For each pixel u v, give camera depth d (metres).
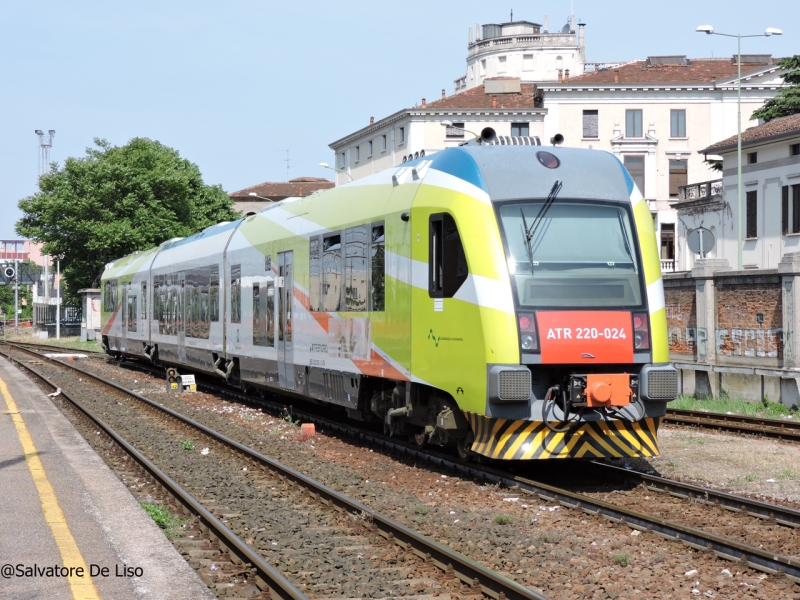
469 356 10.20
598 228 10.51
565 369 10.14
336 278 13.97
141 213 56.28
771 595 6.32
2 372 29.55
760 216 39.69
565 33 90.56
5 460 11.25
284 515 8.98
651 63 62.25
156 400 20.92
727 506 8.88
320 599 6.31
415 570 6.96
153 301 28.11
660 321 10.44
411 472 11.20
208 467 11.90
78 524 7.80
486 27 95.81
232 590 6.48
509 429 10.06
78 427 15.95
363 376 13.15
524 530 8.14
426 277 11.12
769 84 57.78
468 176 10.59
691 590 6.40
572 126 59.38
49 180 57.78
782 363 17.73
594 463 11.16
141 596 5.88
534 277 10.07
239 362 19.98
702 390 19.92
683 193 47.41
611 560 7.12
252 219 19.19
